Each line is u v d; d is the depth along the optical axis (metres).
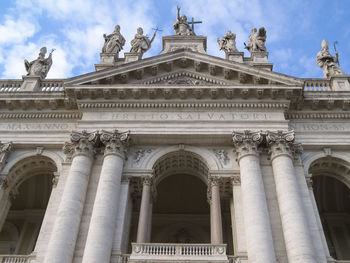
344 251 26.52
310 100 23.31
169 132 22.20
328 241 27.19
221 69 24.59
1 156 22.64
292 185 19.56
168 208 29.84
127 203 20.69
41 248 18.75
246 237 18.27
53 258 17.14
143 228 19.33
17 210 29.11
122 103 23.30
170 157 22.75
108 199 19.25
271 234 18.12
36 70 26.70
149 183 21.19
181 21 31.73
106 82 23.92
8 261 18.56
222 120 22.62
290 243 17.58
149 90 23.06
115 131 21.97
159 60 24.84
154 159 22.02
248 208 18.83
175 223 29.31
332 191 28.30
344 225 27.88
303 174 21.08
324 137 22.72
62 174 21.42
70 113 24.25
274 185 20.44
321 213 28.30
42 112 24.31
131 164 21.88
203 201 29.56
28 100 24.06
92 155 21.64
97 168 21.44
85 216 19.47
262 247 17.25
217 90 22.95
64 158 22.91
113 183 20.05
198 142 22.50
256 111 23.02
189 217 29.58
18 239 27.66
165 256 17.75
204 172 23.11
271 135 21.64
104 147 22.23
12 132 23.70
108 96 23.28
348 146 22.41
